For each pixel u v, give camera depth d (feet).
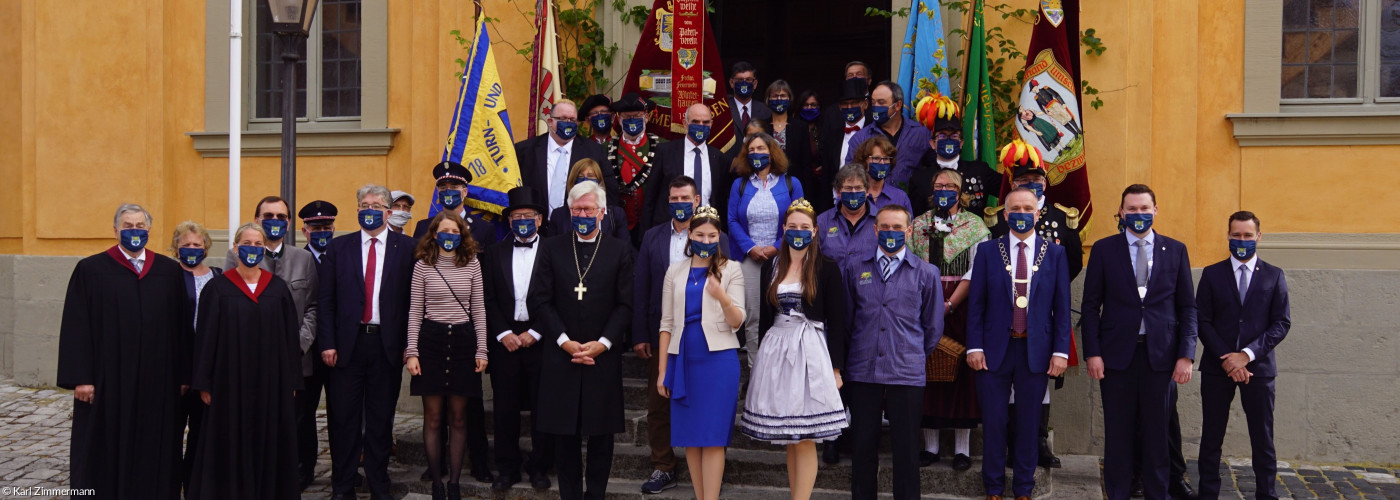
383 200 19.84
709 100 24.91
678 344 18.25
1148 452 18.94
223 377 18.04
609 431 18.93
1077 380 24.04
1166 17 24.59
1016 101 25.03
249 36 30.09
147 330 18.13
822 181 24.04
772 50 33.99
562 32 27.45
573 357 18.75
